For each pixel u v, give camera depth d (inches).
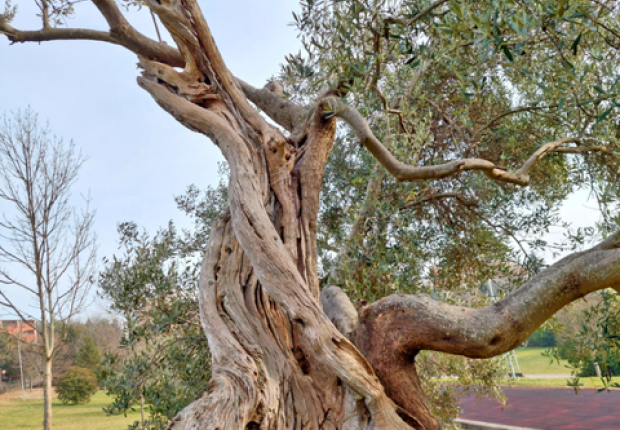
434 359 286.2
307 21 151.5
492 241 241.6
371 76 131.3
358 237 185.3
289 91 203.0
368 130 130.5
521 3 90.9
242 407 109.7
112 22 197.6
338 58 130.0
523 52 91.8
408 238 195.6
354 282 179.5
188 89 172.6
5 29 207.6
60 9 220.2
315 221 174.7
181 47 169.5
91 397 816.9
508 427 437.1
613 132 152.0
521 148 219.6
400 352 144.6
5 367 879.7
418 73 175.8
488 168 124.0
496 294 246.4
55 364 732.0
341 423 133.3
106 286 208.5
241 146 155.0
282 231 167.6
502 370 287.7
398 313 147.2
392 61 147.9
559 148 157.1
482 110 217.0
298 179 177.6
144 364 188.9
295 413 135.6
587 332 151.6
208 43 169.2
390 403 132.5
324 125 179.9
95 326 746.2
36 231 335.6
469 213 249.0
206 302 148.8
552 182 248.2
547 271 141.3
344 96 179.9
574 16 82.7
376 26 130.2
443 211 252.7
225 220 168.4
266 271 129.3
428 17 135.6
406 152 172.4
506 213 250.5
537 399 622.5
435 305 145.9
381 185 221.5
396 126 192.5
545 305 136.8
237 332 141.5
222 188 297.4
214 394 110.1
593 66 135.0
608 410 526.0
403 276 193.8
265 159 174.4
